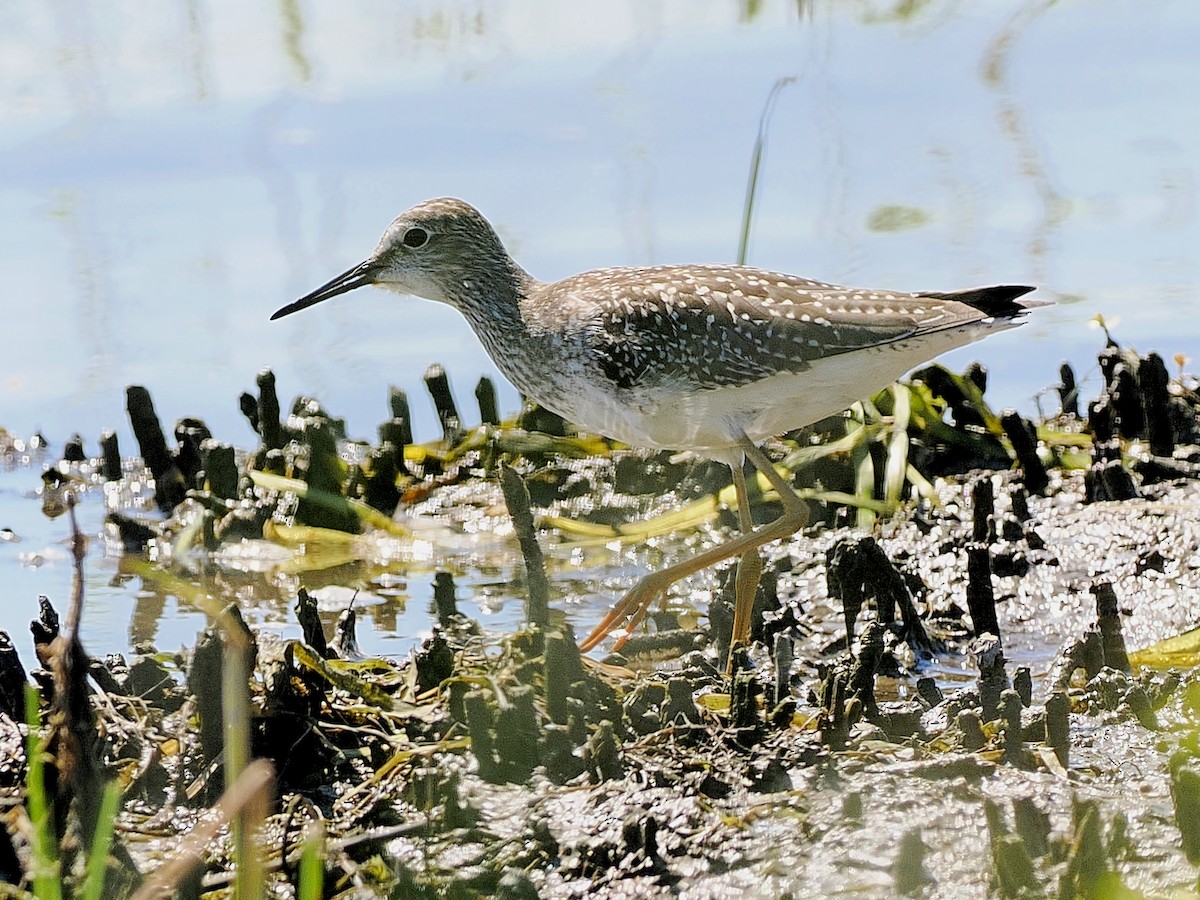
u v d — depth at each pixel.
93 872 7.23
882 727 10.35
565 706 10.19
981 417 16.56
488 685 10.26
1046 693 11.15
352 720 10.37
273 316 14.44
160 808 9.67
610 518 15.83
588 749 9.81
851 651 11.16
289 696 9.98
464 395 18.39
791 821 9.12
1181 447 15.72
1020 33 25.22
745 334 12.65
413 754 9.83
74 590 8.97
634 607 12.20
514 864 8.84
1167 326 18.08
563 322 13.22
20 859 8.79
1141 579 13.09
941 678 11.74
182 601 14.03
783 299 12.80
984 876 8.44
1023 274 19.00
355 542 15.51
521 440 16.89
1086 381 17.69
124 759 10.07
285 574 14.82
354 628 12.25
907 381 16.53
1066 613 12.81
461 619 11.76
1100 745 10.02
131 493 17.02
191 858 7.08
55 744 8.88
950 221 20.14
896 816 9.09
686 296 12.84
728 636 12.27
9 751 9.77
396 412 17.11
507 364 13.95
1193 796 8.52
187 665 10.94
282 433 17.03
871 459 15.56
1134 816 9.01
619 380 12.98
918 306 12.67
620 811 9.20
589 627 13.16
